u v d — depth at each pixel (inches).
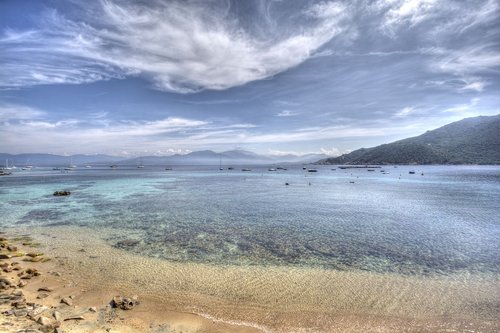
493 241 821.9
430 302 465.1
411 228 984.3
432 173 5378.9
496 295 487.2
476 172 5423.2
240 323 404.5
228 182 3440.0
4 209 1373.0
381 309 444.5
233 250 738.2
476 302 463.8
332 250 740.0
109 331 357.7
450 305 454.9
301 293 496.4
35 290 487.8
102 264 628.7
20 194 2022.6
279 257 685.9
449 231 943.0
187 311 434.0
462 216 1205.1
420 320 414.0
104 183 3179.1
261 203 1592.0
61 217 1170.6
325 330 390.6
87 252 712.4
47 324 353.4
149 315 418.0
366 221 1101.1
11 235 881.5
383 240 834.2
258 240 831.7
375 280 552.1
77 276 558.9
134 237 860.0
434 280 551.8
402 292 500.4
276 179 4074.8
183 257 681.6
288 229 966.4
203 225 1026.7
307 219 1137.4
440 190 2325.3
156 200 1715.1
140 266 619.2
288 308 446.6
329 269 610.2
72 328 360.8
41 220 1111.6
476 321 410.3
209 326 394.9
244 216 1199.6
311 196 1941.4
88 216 1192.8
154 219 1131.3
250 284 531.8
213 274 578.6
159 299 469.4
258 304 458.3
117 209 1375.5
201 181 3624.5
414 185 2847.0
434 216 1205.1
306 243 802.2
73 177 4493.1
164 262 646.5
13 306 406.9
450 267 620.1
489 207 1443.2
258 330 388.5
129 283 530.3
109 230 948.6
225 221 1096.8
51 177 4473.4
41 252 708.7
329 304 458.6
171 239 838.5
